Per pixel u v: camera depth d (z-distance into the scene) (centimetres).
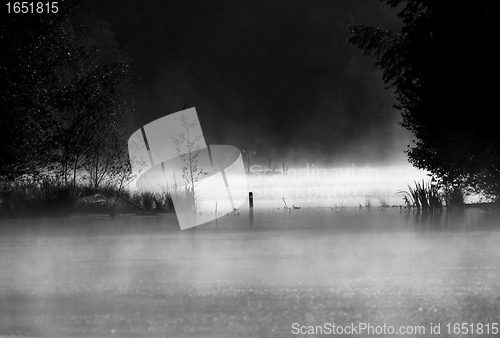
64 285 845
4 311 706
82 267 996
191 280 872
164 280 874
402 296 761
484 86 2083
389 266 969
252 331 621
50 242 1348
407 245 1230
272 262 1027
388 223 1742
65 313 695
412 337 602
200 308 712
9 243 1335
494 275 883
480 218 1902
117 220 1945
